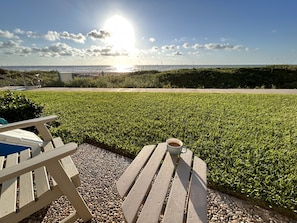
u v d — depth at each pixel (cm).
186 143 320
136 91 892
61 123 427
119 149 305
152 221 105
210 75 1491
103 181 232
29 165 115
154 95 752
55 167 133
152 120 436
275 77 1471
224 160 263
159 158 168
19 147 226
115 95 760
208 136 345
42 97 720
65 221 163
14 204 130
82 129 385
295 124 395
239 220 174
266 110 506
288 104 575
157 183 136
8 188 144
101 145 327
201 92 841
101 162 277
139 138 342
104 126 401
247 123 407
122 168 262
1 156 202
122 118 456
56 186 144
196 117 455
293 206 180
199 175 146
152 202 118
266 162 254
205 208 116
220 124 404
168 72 1634
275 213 182
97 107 563
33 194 137
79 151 310
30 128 386
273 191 199
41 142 228
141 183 136
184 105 573
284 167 243
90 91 899
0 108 362
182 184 135
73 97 721
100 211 184
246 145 301
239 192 203
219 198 203
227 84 1366
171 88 1054
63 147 136
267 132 356
